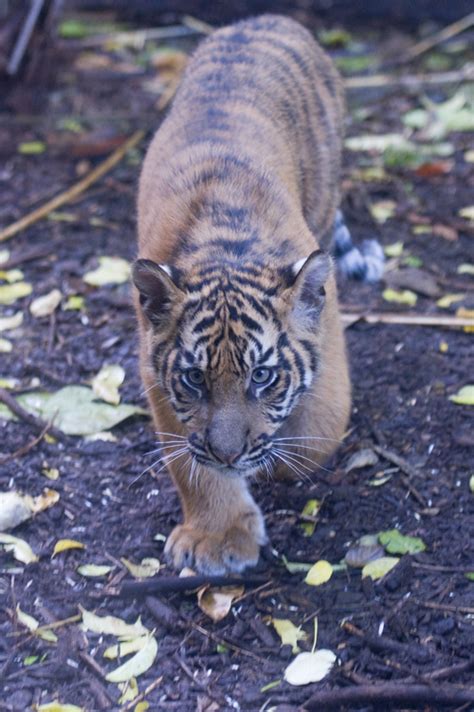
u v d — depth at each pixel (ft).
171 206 26.40
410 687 21.93
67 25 59.82
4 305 36.73
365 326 35.12
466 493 27.89
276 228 25.55
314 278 23.89
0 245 40.32
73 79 54.24
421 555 25.86
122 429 30.86
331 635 23.77
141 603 24.88
